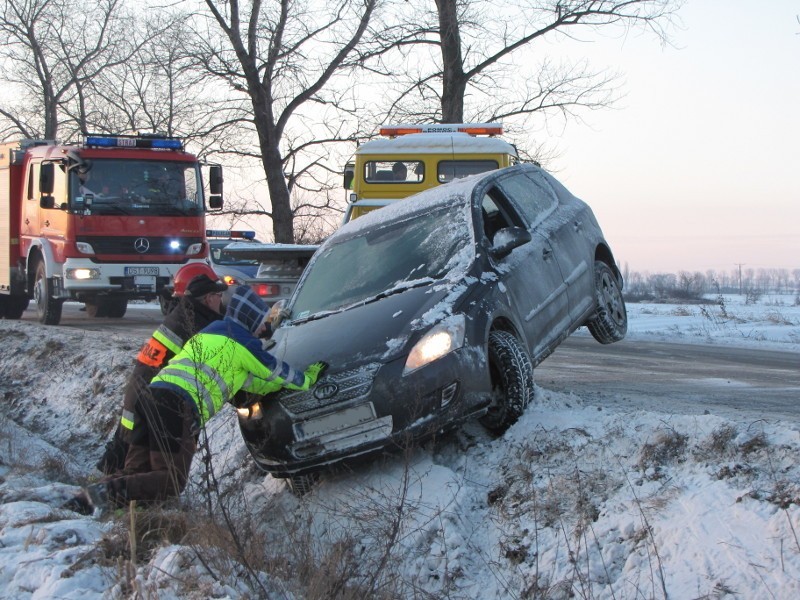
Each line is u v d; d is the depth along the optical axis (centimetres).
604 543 437
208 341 531
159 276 1563
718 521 415
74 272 1519
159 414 523
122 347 1134
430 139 1358
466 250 638
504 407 573
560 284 719
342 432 541
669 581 395
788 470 434
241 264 1691
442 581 454
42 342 1233
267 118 2283
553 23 2162
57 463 711
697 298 4906
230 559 432
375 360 546
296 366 570
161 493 530
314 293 686
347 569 449
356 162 1367
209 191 1628
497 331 596
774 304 3947
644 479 468
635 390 834
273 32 2216
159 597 390
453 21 2159
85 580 415
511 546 464
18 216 1730
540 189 813
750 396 792
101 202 1534
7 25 3105
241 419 576
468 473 540
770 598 363
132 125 3016
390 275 655
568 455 515
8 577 430
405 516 492
